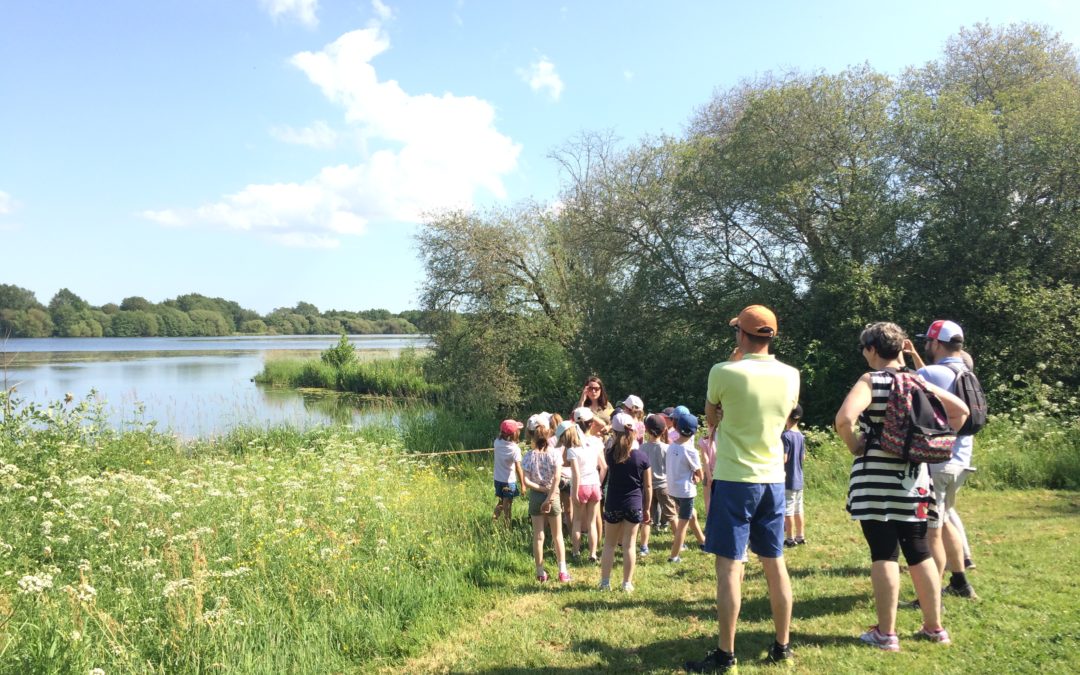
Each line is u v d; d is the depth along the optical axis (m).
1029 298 13.62
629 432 5.64
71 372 43.59
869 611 4.63
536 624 5.00
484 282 24.98
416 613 5.22
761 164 17.89
